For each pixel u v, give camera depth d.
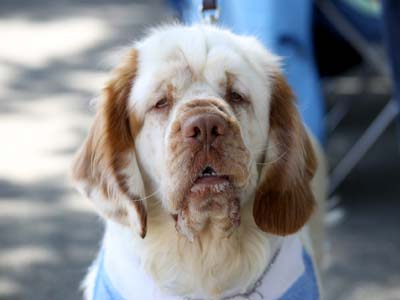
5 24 10.61
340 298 4.62
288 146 2.90
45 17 10.80
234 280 2.88
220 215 2.64
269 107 2.89
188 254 2.83
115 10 10.97
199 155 2.54
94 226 5.45
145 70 2.79
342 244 5.13
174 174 2.58
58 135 7.05
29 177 6.22
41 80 8.55
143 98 2.75
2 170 6.36
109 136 2.82
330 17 5.65
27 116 7.53
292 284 2.91
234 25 4.10
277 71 2.94
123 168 2.80
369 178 5.92
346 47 6.02
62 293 4.71
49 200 5.84
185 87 2.71
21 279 4.85
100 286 2.90
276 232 2.86
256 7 4.13
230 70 2.73
